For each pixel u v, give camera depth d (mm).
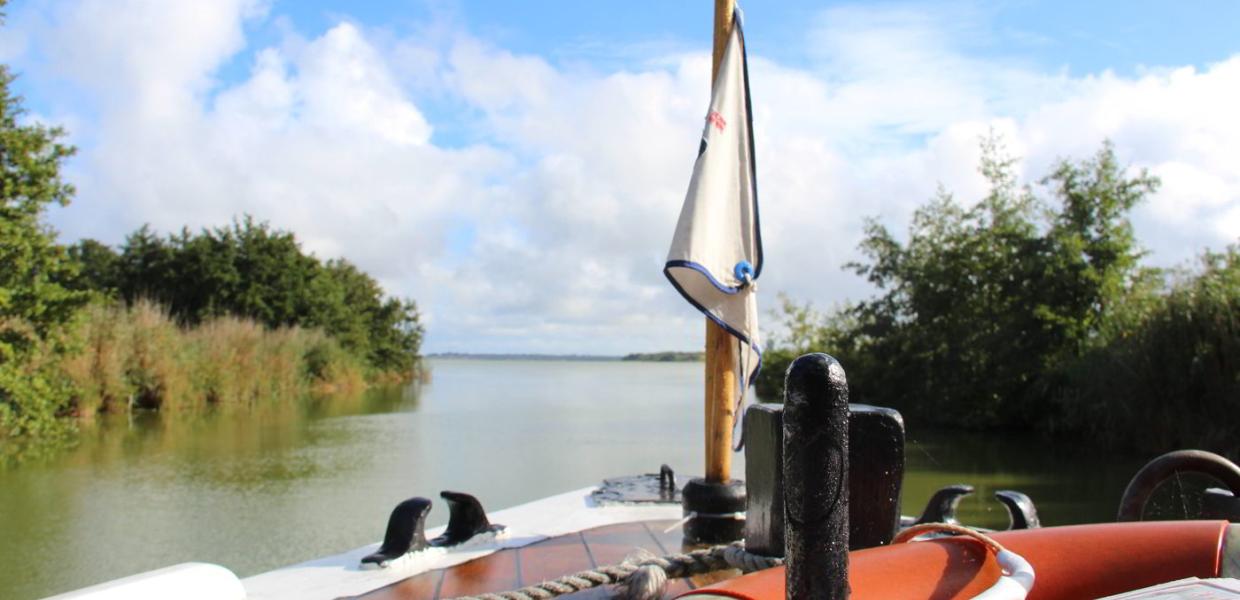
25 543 8492
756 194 3672
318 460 14156
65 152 14945
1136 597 1115
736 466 11359
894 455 2639
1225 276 14852
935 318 20641
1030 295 18797
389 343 42844
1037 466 14156
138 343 21469
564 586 2729
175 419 20297
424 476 12578
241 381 24906
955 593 1522
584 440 17141
